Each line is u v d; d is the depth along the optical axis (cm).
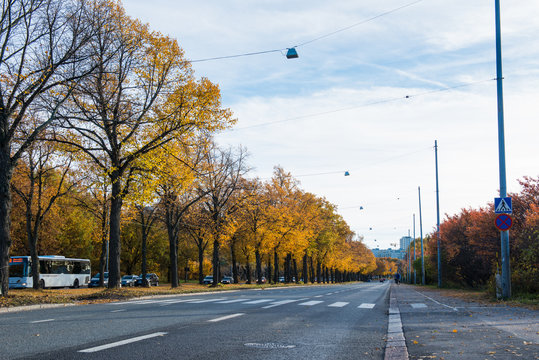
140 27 2430
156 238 6675
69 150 2483
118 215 2398
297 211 5672
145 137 2475
